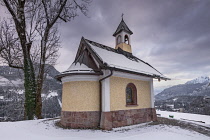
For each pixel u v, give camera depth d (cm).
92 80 689
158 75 930
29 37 1201
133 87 839
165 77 983
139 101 843
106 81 677
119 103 724
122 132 601
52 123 755
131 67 777
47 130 600
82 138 487
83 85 671
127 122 736
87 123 643
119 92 736
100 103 683
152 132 597
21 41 1070
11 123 763
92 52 737
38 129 619
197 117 1669
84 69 665
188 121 946
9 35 1137
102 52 800
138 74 777
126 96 814
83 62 713
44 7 1190
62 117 707
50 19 1240
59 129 617
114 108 695
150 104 920
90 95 670
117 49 1101
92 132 573
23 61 1123
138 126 737
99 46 911
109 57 767
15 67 1139
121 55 977
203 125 807
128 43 1159
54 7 1233
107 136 523
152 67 1162
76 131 582
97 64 727
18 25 1060
